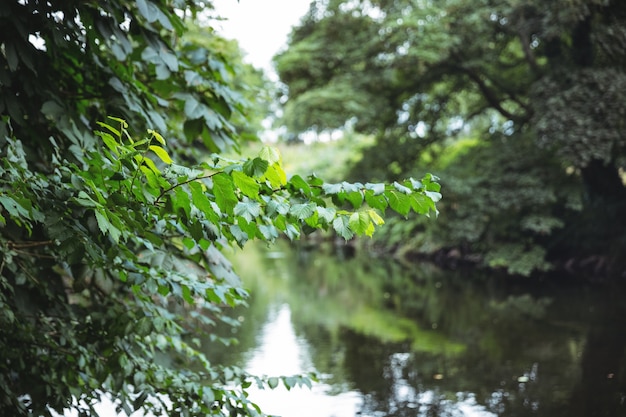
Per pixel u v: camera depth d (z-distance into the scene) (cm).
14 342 272
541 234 1872
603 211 1767
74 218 211
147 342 305
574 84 1517
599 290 1405
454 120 2233
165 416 416
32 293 280
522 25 1614
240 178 172
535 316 1070
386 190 185
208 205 181
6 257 232
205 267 291
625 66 1516
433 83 2012
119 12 261
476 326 991
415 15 1733
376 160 2023
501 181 1775
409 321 1035
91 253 203
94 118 302
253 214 178
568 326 976
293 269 1853
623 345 842
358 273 1769
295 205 181
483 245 1984
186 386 279
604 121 1462
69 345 295
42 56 259
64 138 282
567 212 1886
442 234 2095
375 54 1852
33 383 275
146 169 186
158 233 268
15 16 231
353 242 3053
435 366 749
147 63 325
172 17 273
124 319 266
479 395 638
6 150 231
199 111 295
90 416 285
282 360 764
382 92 2011
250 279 1588
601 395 634
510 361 771
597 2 1390
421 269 1908
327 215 180
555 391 648
